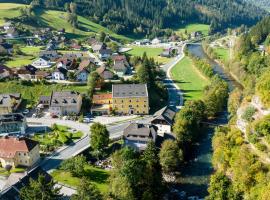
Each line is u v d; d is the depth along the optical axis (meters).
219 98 186.38
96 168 131.25
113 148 144.38
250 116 129.00
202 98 199.12
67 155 140.12
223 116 181.75
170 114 164.50
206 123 172.25
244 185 102.50
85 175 125.06
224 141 127.06
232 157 116.50
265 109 128.88
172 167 130.88
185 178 126.44
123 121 177.25
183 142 144.38
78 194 94.44
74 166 124.12
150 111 191.12
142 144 141.75
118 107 186.50
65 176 123.81
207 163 136.12
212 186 104.31
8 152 130.12
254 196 97.50
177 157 129.75
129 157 115.69
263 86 131.62
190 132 145.38
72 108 183.12
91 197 92.25
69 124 172.00
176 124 146.12
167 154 127.62
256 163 105.88
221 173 106.69
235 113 164.75
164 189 118.19
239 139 122.56
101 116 183.88
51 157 139.25
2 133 160.88
